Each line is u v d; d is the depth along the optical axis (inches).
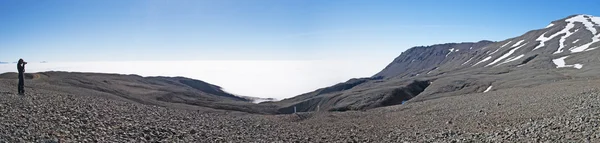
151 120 1058.1
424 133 1049.5
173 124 1053.8
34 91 1582.2
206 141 871.1
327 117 1643.7
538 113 1141.7
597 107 986.1
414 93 4591.5
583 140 664.4
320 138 1054.4
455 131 1026.1
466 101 1889.8
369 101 4023.1
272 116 1734.7
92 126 820.0
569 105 1181.7
